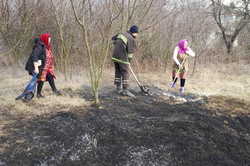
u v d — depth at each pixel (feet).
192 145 13.38
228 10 50.16
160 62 33.58
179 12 32.91
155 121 15.80
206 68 35.99
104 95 21.17
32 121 15.34
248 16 50.26
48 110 17.11
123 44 20.49
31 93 18.45
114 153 12.39
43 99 19.19
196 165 12.02
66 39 27.43
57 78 26.16
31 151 12.17
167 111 17.88
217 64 38.88
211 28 39.04
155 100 20.71
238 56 43.47
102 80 26.04
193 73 31.48
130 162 11.87
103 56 18.90
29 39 30.22
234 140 14.57
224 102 20.99
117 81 22.06
